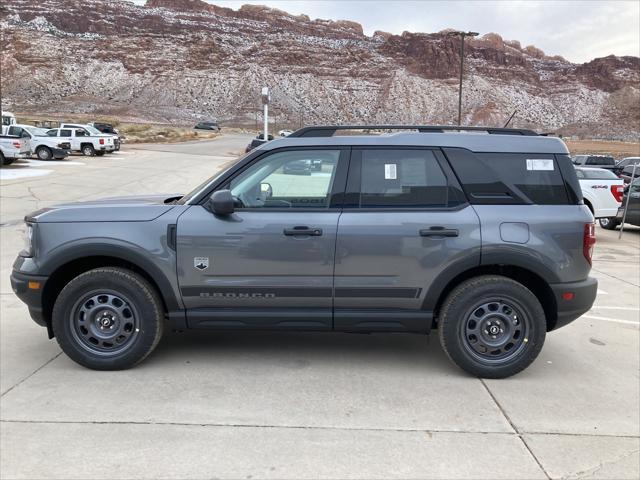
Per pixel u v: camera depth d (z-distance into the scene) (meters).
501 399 3.93
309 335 5.25
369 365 4.53
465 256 4.09
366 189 4.19
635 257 9.98
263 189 4.23
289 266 4.11
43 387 3.98
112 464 3.03
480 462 3.12
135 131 68.75
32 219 4.24
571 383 4.24
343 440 3.32
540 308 4.16
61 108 185.88
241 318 4.21
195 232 4.09
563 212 4.17
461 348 4.20
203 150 47.66
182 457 3.11
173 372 4.29
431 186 4.20
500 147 4.24
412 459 3.13
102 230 4.11
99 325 4.24
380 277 4.13
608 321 5.91
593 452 3.27
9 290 6.55
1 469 2.96
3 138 23.89
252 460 3.09
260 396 3.90
